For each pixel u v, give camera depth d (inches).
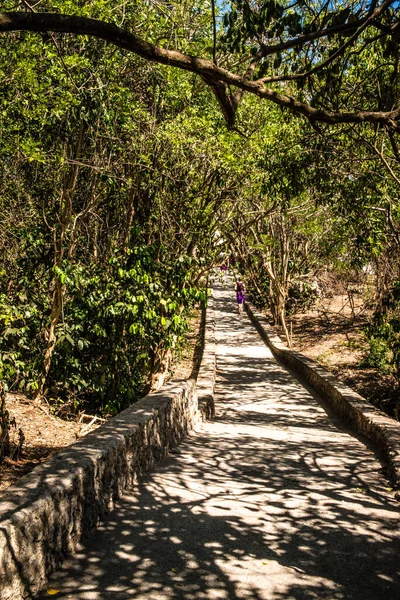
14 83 327.9
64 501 171.8
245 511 221.1
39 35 339.9
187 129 411.8
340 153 329.4
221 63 355.6
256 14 194.4
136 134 418.3
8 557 139.9
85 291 423.5
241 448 331.6
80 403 450.0
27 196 430.3
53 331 416.5
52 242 431.2
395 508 229.6
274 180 359.3
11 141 352.2
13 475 290.8
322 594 160.1
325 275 1004.6
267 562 178.4
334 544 193.0
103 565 171.6
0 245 416.5
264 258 912.9
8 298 412.2
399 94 302.2
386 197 386.6
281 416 494.9
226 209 538.0
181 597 155.6
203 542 190.5
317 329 938.7
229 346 886.4
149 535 194.1
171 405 320.2
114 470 219.1
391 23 193.2
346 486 259.8
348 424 440.1
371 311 949.2
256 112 454.6
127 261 421.7
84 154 414.9
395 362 559.8
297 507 228.4
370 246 469.4
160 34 388.2
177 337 495.8
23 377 422.6
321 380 576.1
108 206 473.7
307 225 722.2
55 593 154.9
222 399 570.3
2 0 303.4
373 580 169.2
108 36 117.3
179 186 461.7
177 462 290.2
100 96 368.5
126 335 454.9
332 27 153.9
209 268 486.0
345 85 338.0
